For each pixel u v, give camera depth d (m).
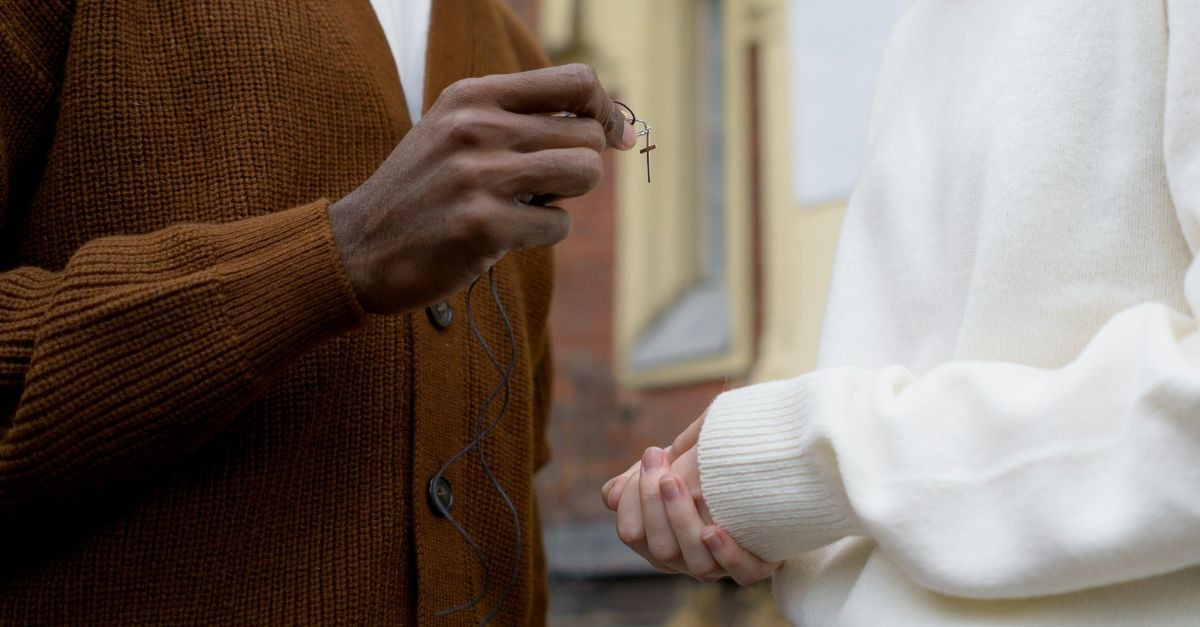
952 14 1.05
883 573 0.93
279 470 1.08
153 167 1.10
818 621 0.96
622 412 4.55
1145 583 0.86
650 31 4.83
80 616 1.05
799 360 4.16
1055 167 0.93
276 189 1.11
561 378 4.66
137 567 1.05
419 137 1.00
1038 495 0.86
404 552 1.11
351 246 1.01
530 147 1.00
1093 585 0.85
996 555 0.86
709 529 0.98
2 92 1.10
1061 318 0.92
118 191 1.10
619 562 4.16
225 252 1.02
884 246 1.03
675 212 4.70
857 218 1.06
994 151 0.95
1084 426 0.86
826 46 4.31
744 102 4.53
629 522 1.03
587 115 1.03
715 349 4.38
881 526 0.89
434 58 1.25
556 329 4.75
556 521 4.45
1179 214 0.88
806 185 4.29
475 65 1.29
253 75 1.12
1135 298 0.91
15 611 1.05
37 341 1.01
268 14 1.14
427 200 0.99
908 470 0.89
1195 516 0.81
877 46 4.16
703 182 4.68
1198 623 0.84
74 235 1.10
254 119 1.11
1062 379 0.87
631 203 4.75
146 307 1.00
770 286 4.32
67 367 1.00
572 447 4.55
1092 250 0.92
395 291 1.01
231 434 1.07
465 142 0.99
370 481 1.10
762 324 4.32
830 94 4.27
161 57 1.12
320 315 1.01
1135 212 0.92
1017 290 0.93
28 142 1.11
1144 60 0.93
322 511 1.09
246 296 1.00
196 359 1.00
